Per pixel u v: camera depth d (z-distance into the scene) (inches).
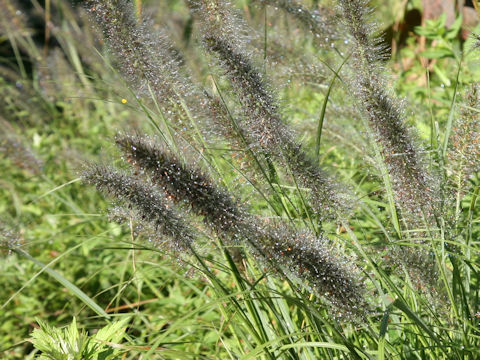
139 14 33.4
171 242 28.5
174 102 31.3
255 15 39.6
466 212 38.3
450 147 32.5
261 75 29.1
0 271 49.0
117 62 31.2
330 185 30.0
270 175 31.0
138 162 26.4
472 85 31.3
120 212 30.7
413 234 31.6
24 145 58.3
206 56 30.0
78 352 31.1
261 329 30.4
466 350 29.6
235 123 30.0
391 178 30.2
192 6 31.0
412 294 31.7
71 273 48.1
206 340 38.2
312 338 29.6
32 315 45.6
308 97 55.0
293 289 27.6
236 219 27.1
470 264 30.0
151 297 45.9
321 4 36.9
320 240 28.3
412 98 53.9
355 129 40.0
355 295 27.3
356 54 29.1
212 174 29.7
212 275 28.7
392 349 29.1
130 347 30.1
